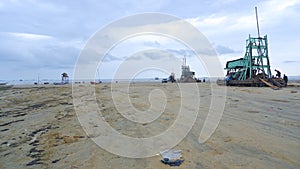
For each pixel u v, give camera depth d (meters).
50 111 10.15
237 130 6.15
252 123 6.88
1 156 4.80
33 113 9.77
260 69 23.94
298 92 15.68
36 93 18.58
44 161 4.46
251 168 3.75
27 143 5.66
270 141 5.09
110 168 4.00
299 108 9.34
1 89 24.31
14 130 6.96
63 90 20.48
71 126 7.30
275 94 14.82
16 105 12.28
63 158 4.59
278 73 23.50
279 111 8.73
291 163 3.90
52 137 6.11
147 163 4.18
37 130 6.88
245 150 4.60
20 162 4.45
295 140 5.11
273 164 3.88
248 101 11.73
